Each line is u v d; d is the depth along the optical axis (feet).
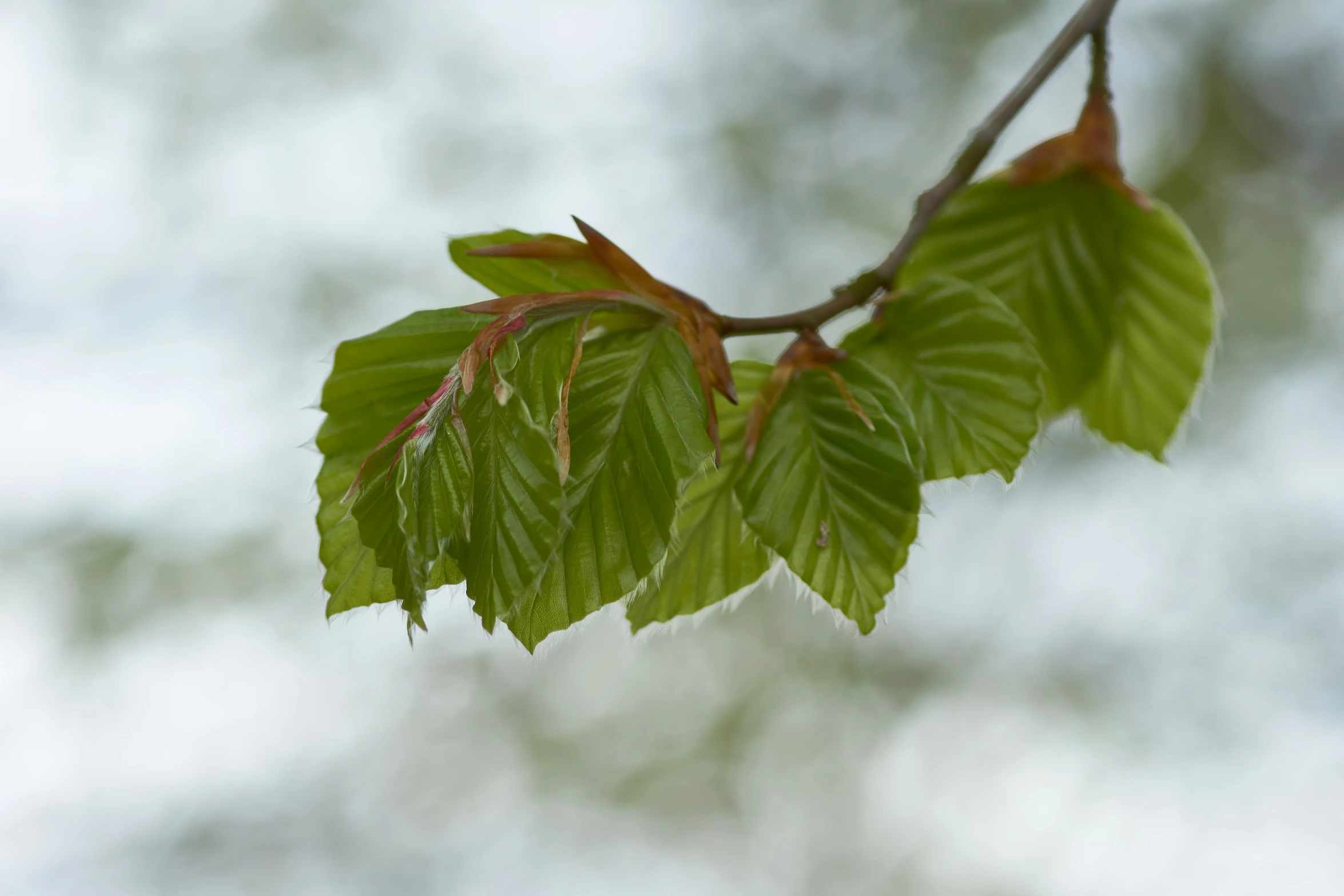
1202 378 2.84
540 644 2.55
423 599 2.53
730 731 11.13
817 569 2.62
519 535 2.54
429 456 2.54
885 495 2.62
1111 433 2.88
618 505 2.56
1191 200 9.16
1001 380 2.68
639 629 2.67
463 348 2.58
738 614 10.95
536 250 2.62
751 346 6.64
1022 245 2.85
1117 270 2.84
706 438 2.56
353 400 2.58
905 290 2.71
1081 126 2.83
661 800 11.15
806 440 2.63
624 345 2.58
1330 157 8.74
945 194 2.77
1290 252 8.83
